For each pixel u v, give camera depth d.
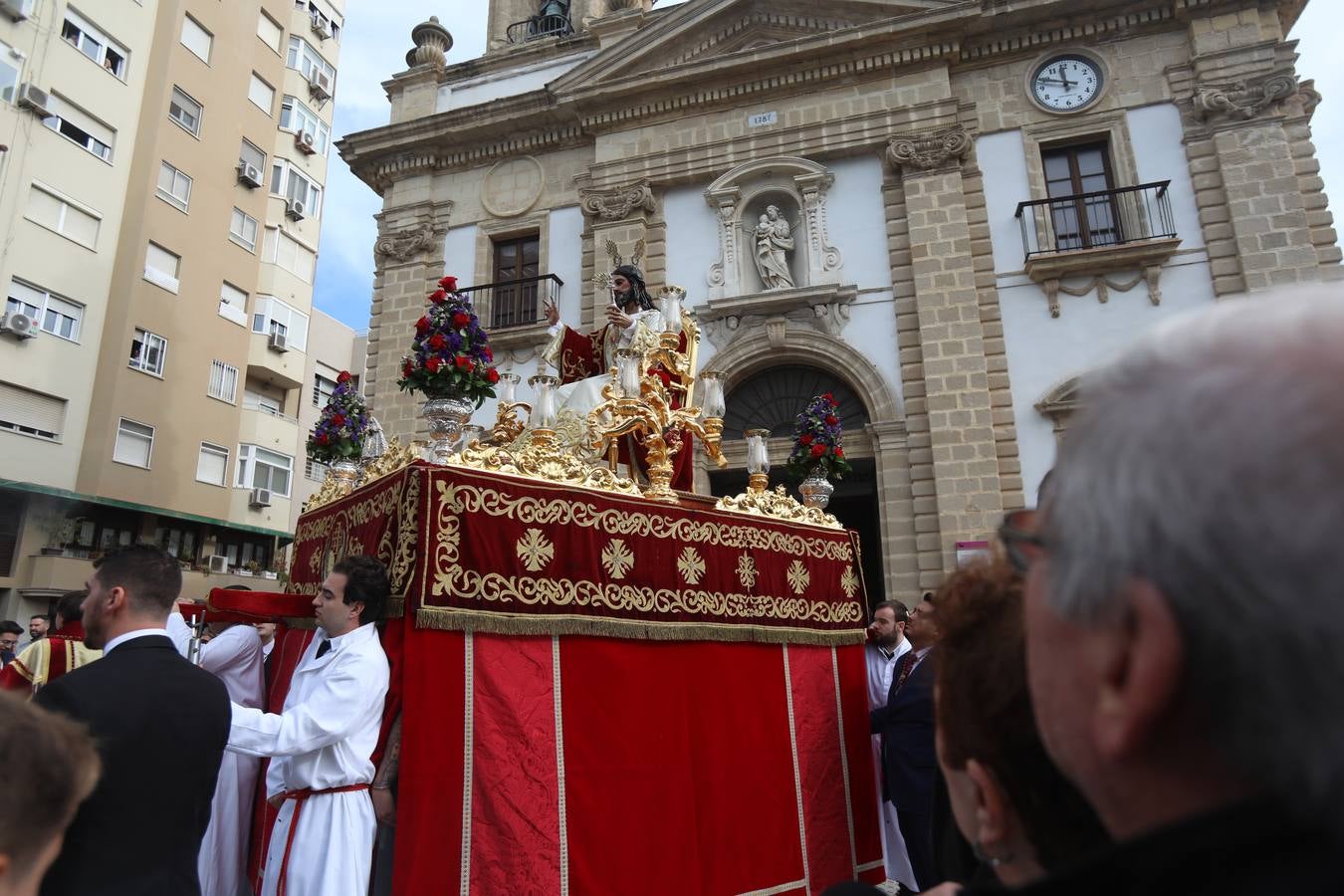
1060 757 0.77
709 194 15.12
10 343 17.38
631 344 5.68
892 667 5.88
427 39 18.56
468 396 4.66
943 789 1.92
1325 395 0.54
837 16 15.20
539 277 15.68
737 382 14.53
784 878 4.52
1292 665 0.52
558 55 17.45
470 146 16.97
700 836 4.19
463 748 3.47
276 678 4.56
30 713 1.41
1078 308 13.09
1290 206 12.48
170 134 21.02
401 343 16.23
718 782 4.35
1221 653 0.56
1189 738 0.64
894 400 13.45
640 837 3.88
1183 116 13.34
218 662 4.28
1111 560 0.64
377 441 6.84
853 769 5.25
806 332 14.04
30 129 18.00
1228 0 13.32
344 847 3.13
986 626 1.24
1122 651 0.65
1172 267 12.85
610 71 15.95
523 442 5.32
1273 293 0.66
